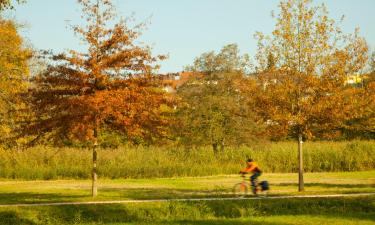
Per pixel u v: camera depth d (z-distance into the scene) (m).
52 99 21.27
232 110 40.00
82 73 21.06
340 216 18.95
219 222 17.61
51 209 19.38
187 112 41.19
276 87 23.88
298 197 21.86
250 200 21.09
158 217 19.52
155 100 21.39
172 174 38.91
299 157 24.66
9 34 38.81
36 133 21.58
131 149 44.12
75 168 38.34
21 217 18.81
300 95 24.03
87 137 20.22
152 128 21.86
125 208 19.80
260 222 17.50
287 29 23.91
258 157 43.12
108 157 41.59
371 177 35.19
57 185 31.22
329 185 28.98
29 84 37.31
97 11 21.59
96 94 20.09
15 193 25.55
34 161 40.22
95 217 19.17
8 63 37.81
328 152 44.06
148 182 33.00
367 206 20.84
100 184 31.92
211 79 41.91
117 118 20.86
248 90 24.44
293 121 23.67
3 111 32.38
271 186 28.52
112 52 21.77
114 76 21.72
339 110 23.34
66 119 20.92
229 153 43.50
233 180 33.91
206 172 39.72
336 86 23.53
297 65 23.98
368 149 45.06
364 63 23.72
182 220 18.38
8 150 39.78
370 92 23.61
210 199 21.33
